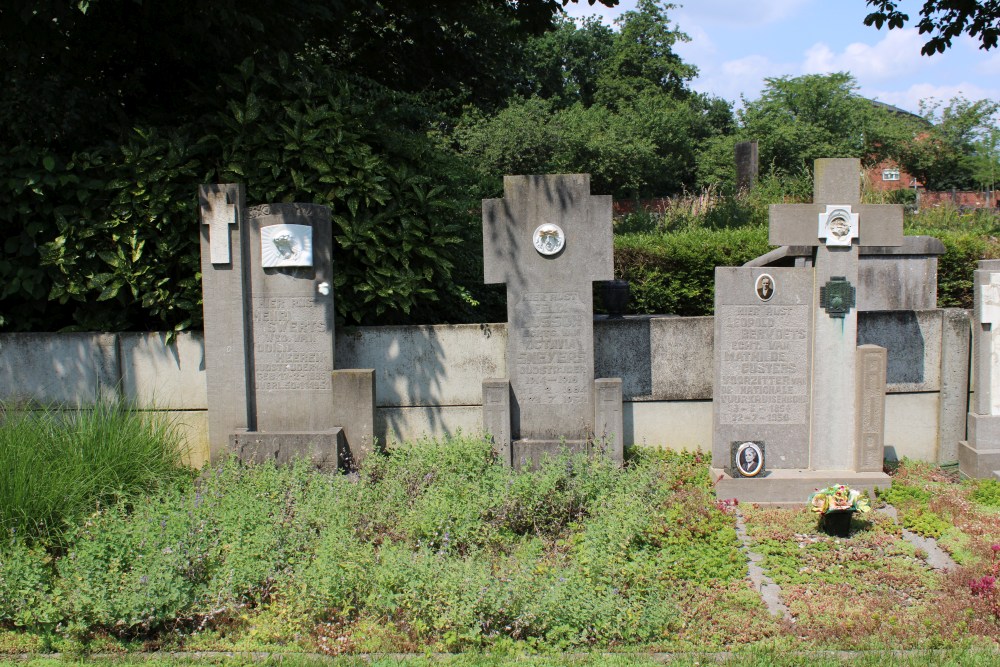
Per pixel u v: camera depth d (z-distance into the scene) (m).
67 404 8.30
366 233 8.41
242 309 7.95
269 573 5.52
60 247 8.10
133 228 8.19
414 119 12.80
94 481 6.53
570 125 30.83
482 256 10.09
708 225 14.46
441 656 4.89
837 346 7.56
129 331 8.56
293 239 7.89
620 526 6.14
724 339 7.67
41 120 8.25
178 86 9.77
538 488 6.71
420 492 6.93
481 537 6.15
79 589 5.14
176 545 5.48
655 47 46.41
